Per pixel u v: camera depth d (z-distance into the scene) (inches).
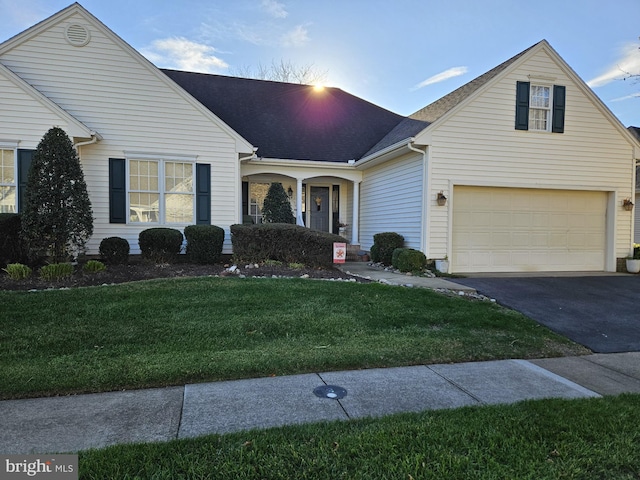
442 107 474.6
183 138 422.6
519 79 433.7
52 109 363.9
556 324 246.8
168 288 266.2
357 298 264.7
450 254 420.8
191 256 387.9
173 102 418.6
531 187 439.8
